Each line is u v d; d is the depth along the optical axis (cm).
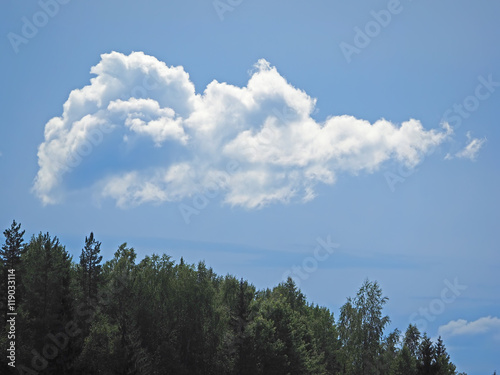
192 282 8906
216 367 8512
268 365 8562
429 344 7862
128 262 9012
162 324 8506
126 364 6769
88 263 9000
